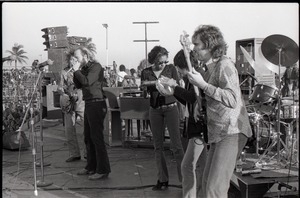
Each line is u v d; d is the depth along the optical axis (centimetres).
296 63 498
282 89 553
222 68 254
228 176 257
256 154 506
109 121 654
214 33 264
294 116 493
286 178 374
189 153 324
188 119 317
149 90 400
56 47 786
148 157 579
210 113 262
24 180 459
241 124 257
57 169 514
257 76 629
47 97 966
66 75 549
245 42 741
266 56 482
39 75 409
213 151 270
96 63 434
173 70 407
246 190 362
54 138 753
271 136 515
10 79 694
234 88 251
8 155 605
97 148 452
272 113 521
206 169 274
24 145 646
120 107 629
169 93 308
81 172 481
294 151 461
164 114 392
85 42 762
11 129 648
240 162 402
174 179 455
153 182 446
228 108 255
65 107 552
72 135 558
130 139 664
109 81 881
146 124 730
